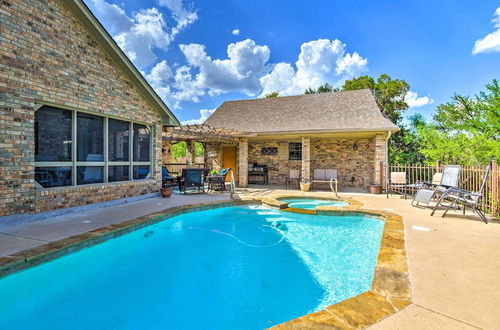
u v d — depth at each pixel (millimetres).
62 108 6301
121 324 3113
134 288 3914
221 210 7988
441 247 4043
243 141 12953
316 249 5234
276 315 3275
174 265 4660
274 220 7184
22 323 3117
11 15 5219
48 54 5863
